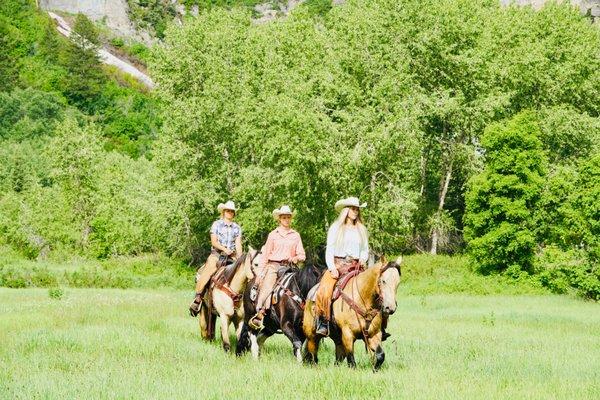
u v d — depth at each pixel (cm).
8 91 15525
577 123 5303
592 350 1602
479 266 4544
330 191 4469
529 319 2611
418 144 4494
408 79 4628
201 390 929
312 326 1209
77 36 16750
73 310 2248
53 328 1736
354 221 1195
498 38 5578
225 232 1501
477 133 5347
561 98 5666
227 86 5288
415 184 5447
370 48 4769
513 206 4394
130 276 4734
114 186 7212
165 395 906
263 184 4769
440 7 4966
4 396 894
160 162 5388
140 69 18988
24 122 13950
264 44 5519
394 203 4431
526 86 5434
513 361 1341
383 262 1109
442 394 916
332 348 1564
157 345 1411
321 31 5731
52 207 6881
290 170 4388
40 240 6869
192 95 5609
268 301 1283
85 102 16038
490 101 4894
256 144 4803
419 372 1112
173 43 5697
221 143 5331
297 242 1337
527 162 4462
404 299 3672
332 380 980
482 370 1209
